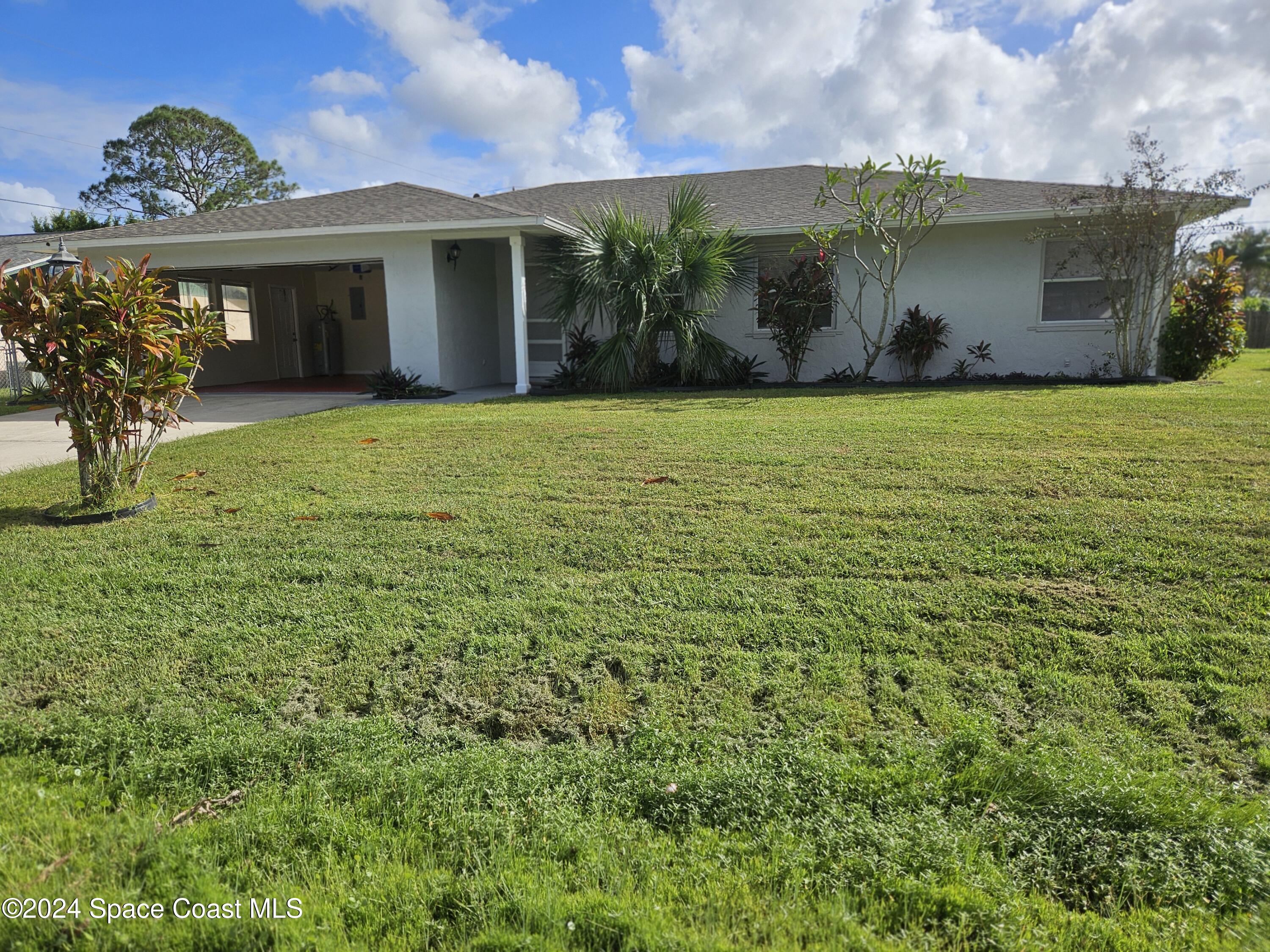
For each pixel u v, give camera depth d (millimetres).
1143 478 5062
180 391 5371
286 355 16297
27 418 10180
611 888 1871
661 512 4703
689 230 11602
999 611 3254
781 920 1760
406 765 2383
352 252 12172
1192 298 10711
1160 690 2650
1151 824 2033
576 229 11844
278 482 5773
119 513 4953
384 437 7543
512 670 2926
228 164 41656
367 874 1927
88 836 2062
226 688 2838
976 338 11844
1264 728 2445
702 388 11383
